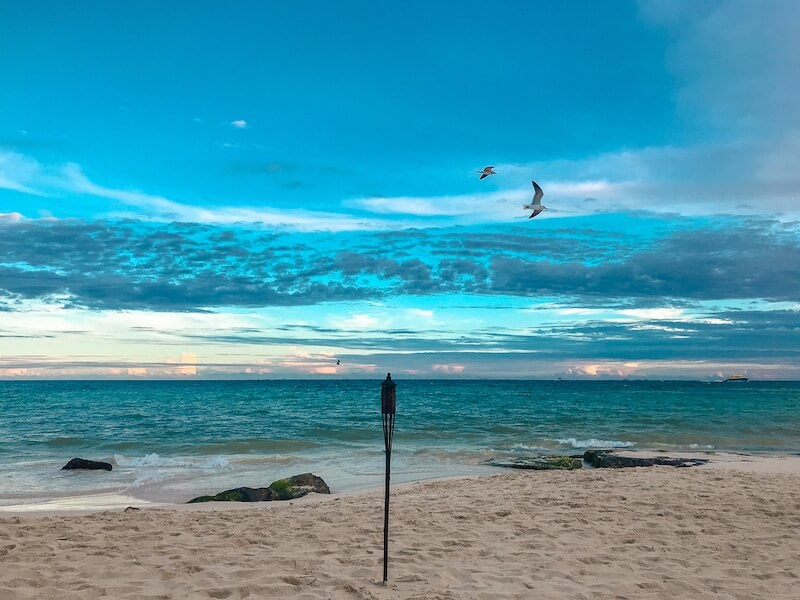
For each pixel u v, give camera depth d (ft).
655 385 468.34
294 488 39.63
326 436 81.46
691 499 30.25
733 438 78.23
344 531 23.89
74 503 39.04
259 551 20.25
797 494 31.83
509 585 16.61
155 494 42.55
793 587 16.99
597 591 16.28
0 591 15.16
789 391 264.11
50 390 305.94
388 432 17.03
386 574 16.75
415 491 37.73
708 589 16.76
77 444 73.10
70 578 16.69
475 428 90.22
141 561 18.65
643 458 53.01
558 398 197.77
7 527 25.13
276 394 242.17
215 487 45.29
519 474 44.78
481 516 26.78
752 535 23.09
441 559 19.39
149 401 180.34
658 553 20.45
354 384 521.24
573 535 22.95
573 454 62.95
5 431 88.58
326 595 15.31
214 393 252.83
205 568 17.71
